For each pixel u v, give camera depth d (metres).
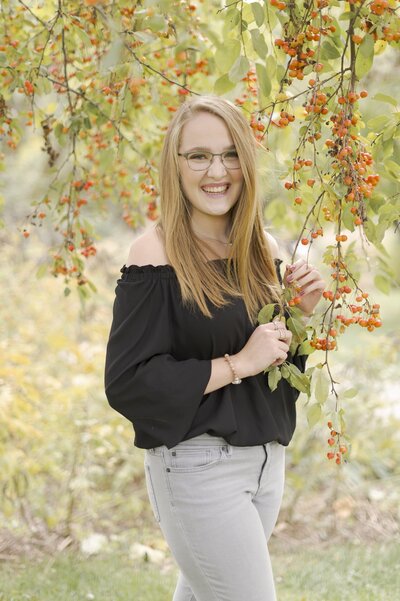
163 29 2.54
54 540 4.43
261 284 2.21
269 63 2.20
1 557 4.14
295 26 2.08
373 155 2.11
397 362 4.84
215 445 2.02
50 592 3.55
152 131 3.59
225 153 2.10
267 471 2.11
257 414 2.08
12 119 2.98
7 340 4.62
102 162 3.24
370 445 4.89
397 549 4.16
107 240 6.03
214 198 2.12
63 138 3.18
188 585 2.25
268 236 2.38
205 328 2.04
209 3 3.17
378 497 4.91
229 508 2.00
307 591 3.58
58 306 5.11
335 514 4.83
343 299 2.02
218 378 1.98
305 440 4.72
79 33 2.68
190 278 2.04
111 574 3.85
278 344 2.01
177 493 2.01
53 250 3.19
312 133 2.06
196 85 3.60
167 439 1.98
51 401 4.55
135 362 1.98
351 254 2.42
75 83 3.38
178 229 2.10
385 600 3.44
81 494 4.65
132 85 2.87
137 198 3.64
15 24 3.08
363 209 1.98
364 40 2.00
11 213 7.73
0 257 5.30
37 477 4.53
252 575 1.98
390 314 9.34
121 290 2.04
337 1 2.05
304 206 2.27
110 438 4.67
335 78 2.29
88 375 4.69
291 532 4.69
